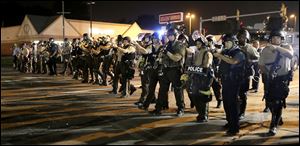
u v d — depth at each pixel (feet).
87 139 19.86
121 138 20.07
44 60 60.75
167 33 24.89
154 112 26.23
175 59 24.21
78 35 130.72
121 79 34.19
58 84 45.29
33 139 19.84
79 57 46.06
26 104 30.50
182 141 19.45
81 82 47.11
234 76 20.24
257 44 34.42
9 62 114.73
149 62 27.12
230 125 20.76
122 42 33.71
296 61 58.44
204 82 22.91
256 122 23.81
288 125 22.90
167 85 25.62
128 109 28.17
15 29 153.48
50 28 131.64
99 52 41.50
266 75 20.72
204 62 22.76
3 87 42.42
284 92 20.38
